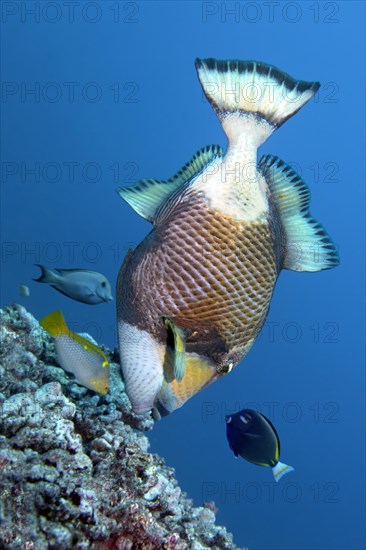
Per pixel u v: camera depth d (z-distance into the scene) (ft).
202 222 4.77
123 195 5.03
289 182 5.00
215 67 4.78
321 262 5.04
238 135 4.79
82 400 7.06
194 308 4.80
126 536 5.21
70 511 4.94
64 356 5.90
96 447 5.76
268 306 4.95
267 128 4.80
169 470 7.09
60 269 7.38
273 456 6.15
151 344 4.91
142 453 5.87
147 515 5.31
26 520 4.84
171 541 5.32
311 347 48.32
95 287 7.38
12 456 5.05
